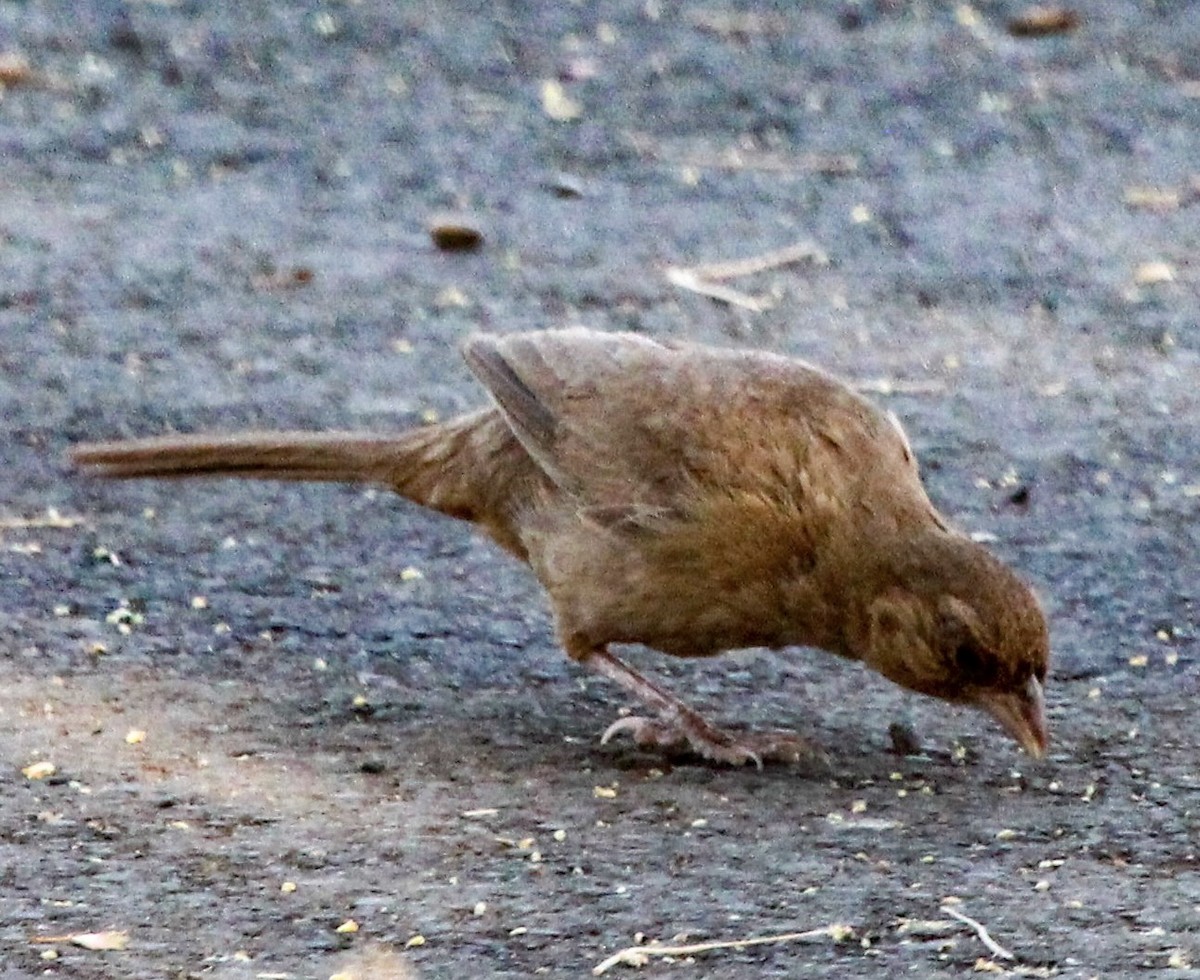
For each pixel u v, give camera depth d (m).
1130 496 15.12
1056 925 9.45
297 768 10.97
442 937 9.23
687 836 10.30
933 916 9.51
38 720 11.39
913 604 10.50
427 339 17.92
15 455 15.34
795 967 9.02
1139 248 20.30
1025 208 21.25
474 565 13.84
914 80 24.70
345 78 24.53
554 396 11.42
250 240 20.12
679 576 11.02
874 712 11.92
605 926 9.36
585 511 11.23
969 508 14.87
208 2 26.73
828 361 17.56
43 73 24.23
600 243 20.23
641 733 11.43
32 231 20.12
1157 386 17.20
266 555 13.84
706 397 11.11
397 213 20.97
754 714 11.84
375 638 12.73
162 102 23.64
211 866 9.84
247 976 8.87
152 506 14.56
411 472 12.18
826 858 10.09
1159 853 10.24
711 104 23.97
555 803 10.66
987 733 11.64
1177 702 12.04
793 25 26.53
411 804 10.58
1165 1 27.50
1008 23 26.64
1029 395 16.95
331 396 16.66
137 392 16.62
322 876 9.78
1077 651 12.68
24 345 17.50
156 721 11.46
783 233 20.56
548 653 12.65
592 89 24.34
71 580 13.34
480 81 24.58
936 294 19.16
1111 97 24.33
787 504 10.76
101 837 10.09
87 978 8.82
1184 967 9.07
